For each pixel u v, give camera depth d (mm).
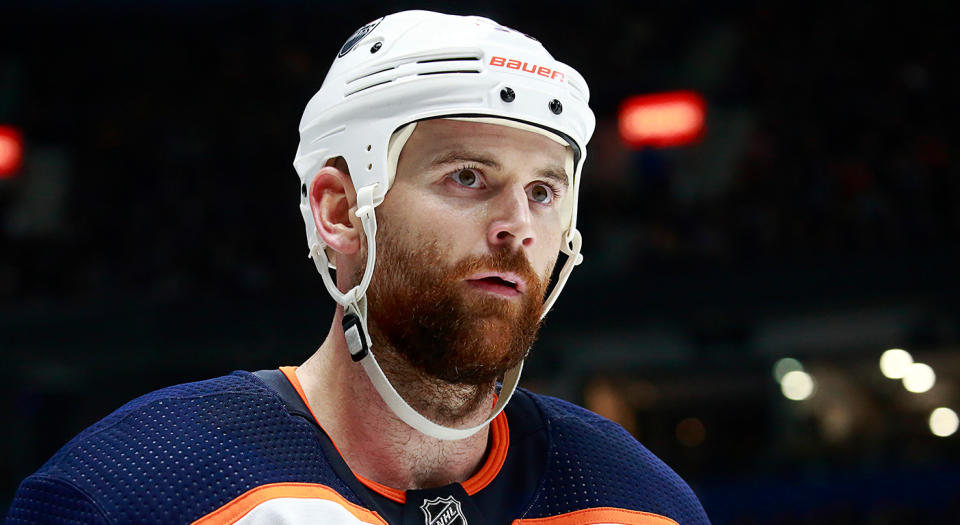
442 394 2996
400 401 2934
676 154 35531
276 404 3094
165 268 33312
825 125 33781
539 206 3041
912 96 34062
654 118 35844
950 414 30250
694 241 31297
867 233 29531
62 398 31297
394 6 38688
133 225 34594
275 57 38781
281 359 30938
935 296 27297
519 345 2906
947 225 29000
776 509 26969
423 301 2842
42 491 2820
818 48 36406
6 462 30344
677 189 35219
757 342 29922
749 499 27203
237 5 38219
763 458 30312
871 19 36500
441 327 2830
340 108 3057
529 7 38969
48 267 33375
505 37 3027
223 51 38781
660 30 38906
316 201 3123
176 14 38281
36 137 36438
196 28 38906
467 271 2828
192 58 38688
